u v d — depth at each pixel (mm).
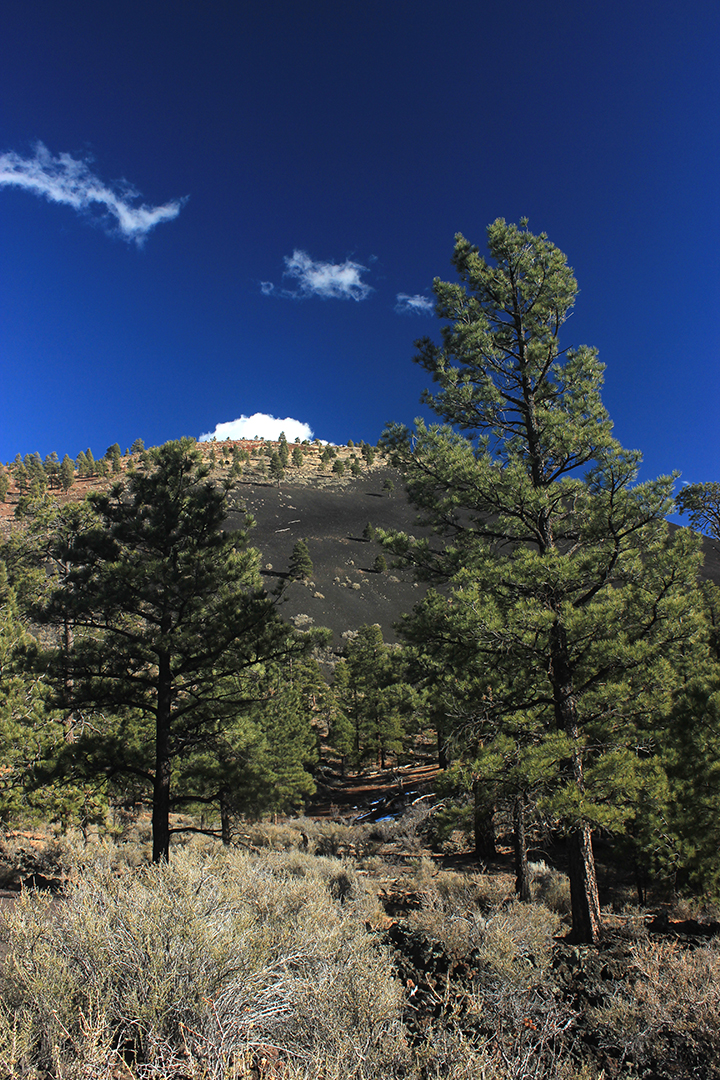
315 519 139875
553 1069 3758
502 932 6301
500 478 9602
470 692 9773
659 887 11938
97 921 3994
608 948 7082
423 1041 3648
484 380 11031
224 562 13250
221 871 6934
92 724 14797
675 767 10711
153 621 12758
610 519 8789
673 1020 4398
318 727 57281
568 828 7988
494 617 8539
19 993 3256
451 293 11242
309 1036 3416
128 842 15867
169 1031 3219
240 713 12906
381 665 45688
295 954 4211
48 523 19875
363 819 28859
